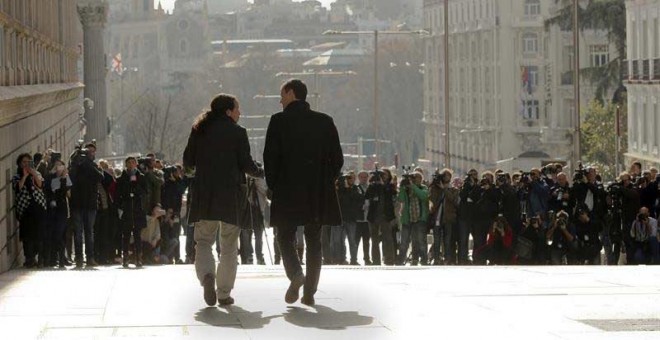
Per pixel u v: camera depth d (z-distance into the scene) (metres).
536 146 196.75
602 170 133.50
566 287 27.59
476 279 30.06
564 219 50.41
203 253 24.69
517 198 51.69
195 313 23.50
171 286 28.58
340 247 53.88
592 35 185.00
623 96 132.25
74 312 23.91
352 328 21.48
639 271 32.97
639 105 109.69
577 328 21.14
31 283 30.59
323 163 24.52
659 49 103.38
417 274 32.09
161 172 50.81
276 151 24.42
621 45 133.38
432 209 53.62
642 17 107.31
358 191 53.53
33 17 56.69
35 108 52.03
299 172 24.38
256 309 23.94
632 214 50.47
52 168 43.19
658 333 20.53
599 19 135.62
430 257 57.56
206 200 24.58
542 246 51.09
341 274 32.31
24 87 47.19
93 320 22.73
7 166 42.00
